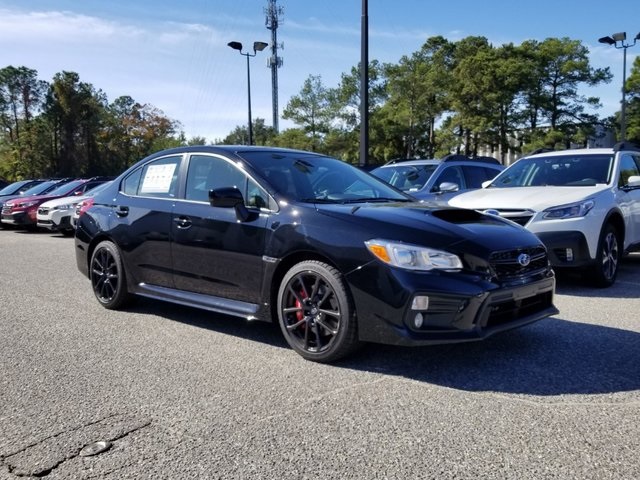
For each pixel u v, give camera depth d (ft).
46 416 10.80
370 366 13.30
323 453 9.20
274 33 210.18
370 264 12.45
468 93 158.81
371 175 18.21
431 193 28.81
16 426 10.38
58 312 19.24
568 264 20.93
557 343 14.97
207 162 16.74
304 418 10.53
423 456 9.04
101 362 13.92
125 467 8.85
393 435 9.78
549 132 157.79
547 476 8.40
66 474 8.66
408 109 165.37
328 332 13.23
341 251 12.85
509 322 13.00
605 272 22.12
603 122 166.61
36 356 14.46
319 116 194.49
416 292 12.00
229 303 15.33
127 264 18.39
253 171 15.44
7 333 16.65
